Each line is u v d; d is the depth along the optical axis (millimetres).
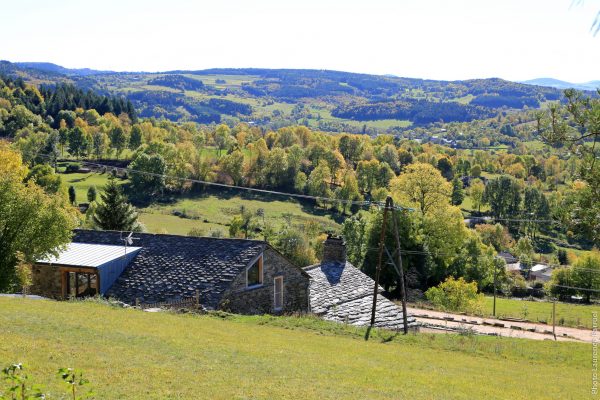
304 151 159125
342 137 182625
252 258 27031
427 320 43188
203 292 25562
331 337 23609
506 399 15891
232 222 89312
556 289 78062
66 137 155375
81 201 105000
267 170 143625
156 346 16469
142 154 121562
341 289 33312
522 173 180750
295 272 29984
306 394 13273
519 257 108188
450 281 54844
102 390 11695
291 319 25859
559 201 16859
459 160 189625
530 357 26188
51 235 27484
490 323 42500
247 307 26906
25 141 133875
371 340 24844
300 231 82188
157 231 86062
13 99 192250
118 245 30062
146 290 26406
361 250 68125
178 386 12695
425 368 19391
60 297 27047
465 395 15617
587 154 15648
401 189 77500
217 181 138750
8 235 27359
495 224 130625
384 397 13961
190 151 141875
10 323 16703
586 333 41062
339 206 130625
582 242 125188
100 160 150125
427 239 70312
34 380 11492
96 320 19047
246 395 12625
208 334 19625
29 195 27781
